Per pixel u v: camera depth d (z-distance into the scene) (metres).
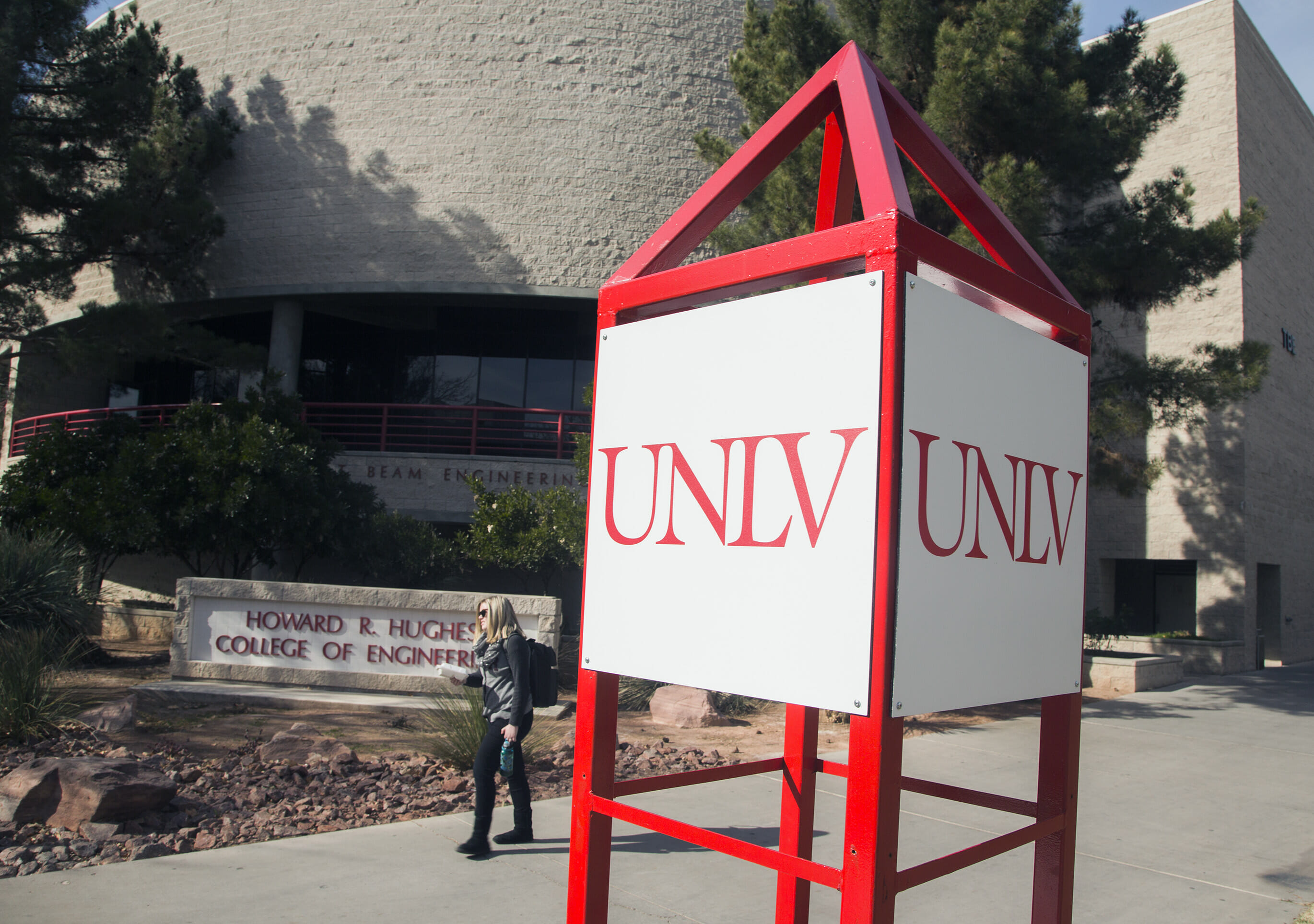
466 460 17.83
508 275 18.70
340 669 10.44
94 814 5.12
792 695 2.29
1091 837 6.08
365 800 6.05
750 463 2.45
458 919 4.12
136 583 18.72
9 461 22.45
